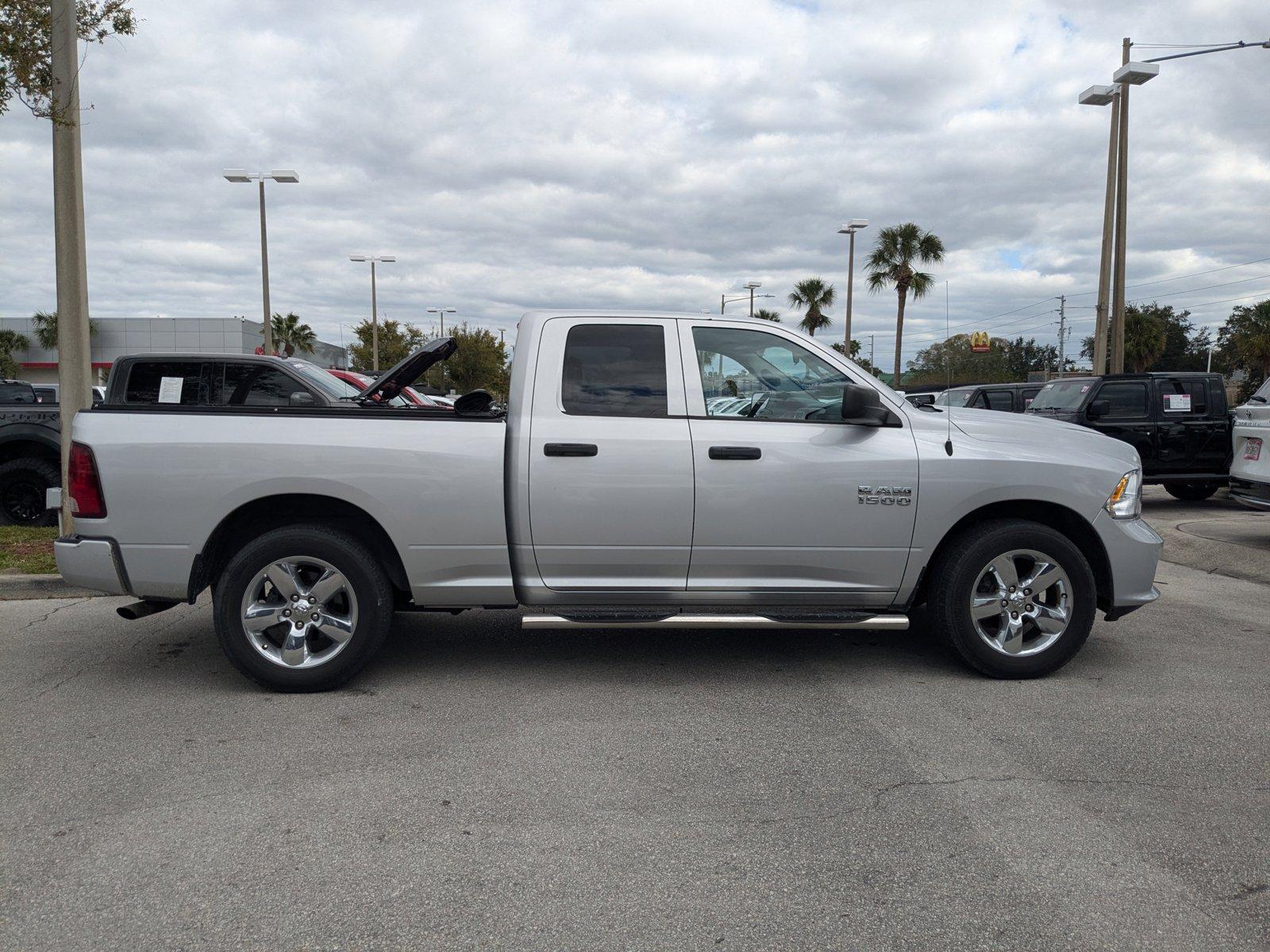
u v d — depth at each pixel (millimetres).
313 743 3918
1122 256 17750
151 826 3156
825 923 2574
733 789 3459
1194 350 75125
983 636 4707
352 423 4516
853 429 4645
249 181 24875
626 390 4641
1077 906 2658
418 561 4551
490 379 45531
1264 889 2750
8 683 4742
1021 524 4652
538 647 5430
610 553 4574
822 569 4660
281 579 4504
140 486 4430
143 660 5160
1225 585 7340
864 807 3309
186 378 7809
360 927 2557
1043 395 13406
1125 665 5059
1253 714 4262
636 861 2922
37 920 2584
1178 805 3312
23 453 9539
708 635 5734
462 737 3994
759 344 4734
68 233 8055
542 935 2518
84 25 8422
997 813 3252
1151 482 11891
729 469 4535
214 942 2482
